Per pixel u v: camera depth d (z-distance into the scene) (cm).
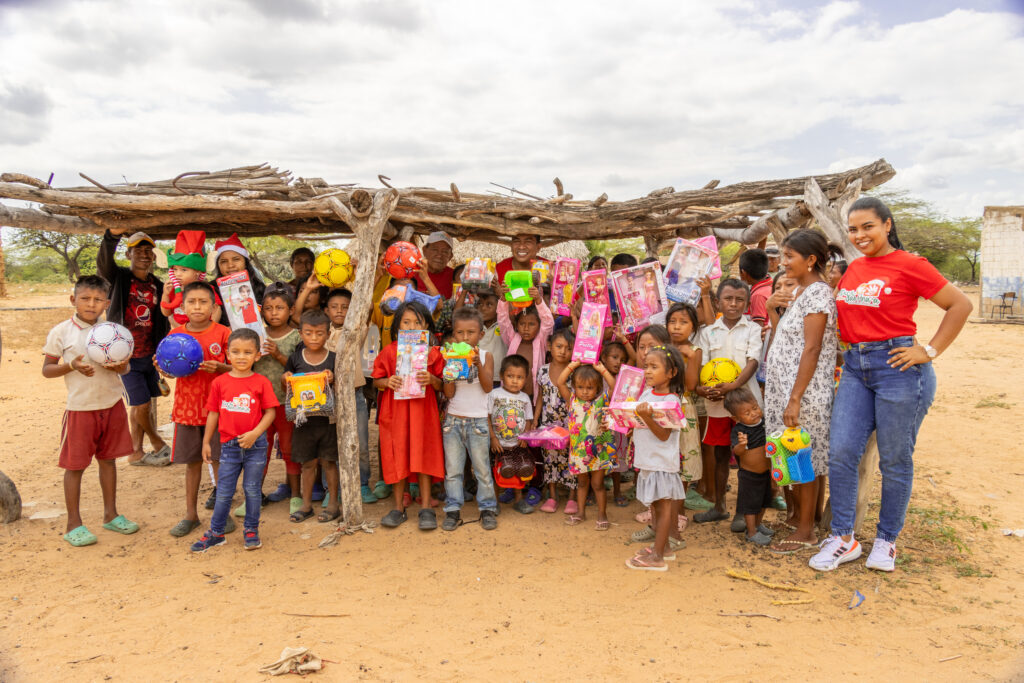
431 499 558
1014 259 2175
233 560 455
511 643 349
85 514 537
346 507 499
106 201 503
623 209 586
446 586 417
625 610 384
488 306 575
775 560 445
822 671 316
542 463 554
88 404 479
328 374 498
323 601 398
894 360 401
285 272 1579
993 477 626
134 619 376
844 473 428
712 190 558
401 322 496
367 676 317
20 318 2048
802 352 444
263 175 553
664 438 435
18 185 497
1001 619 364
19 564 446
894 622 364
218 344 509
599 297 565
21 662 330
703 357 516
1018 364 1336
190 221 583
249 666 326
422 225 637
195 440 497
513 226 594
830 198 532
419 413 504
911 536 478
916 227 3322
